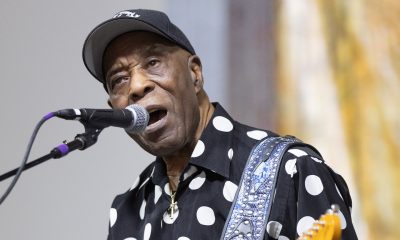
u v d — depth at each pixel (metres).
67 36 9.64
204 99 5.52
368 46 8.96
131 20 5.26
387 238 8.70
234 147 5.34
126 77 5.30
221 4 9.28
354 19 9.02
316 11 9.12
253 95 9.16
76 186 9.42
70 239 9.37
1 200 4.36
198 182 5.23
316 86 9.05
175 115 5.20
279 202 4.98
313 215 4.88
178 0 9.33
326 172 5.07
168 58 5.29
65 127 9.54
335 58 9.03
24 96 9.63
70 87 9.58
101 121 4.66
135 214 5.66
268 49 9.18
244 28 9.23
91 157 9.43
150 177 5.62
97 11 9.61
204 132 5.33
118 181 9.34
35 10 9.73
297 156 5.11
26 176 9.51
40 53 9.66
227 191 5.14
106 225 9.33
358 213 8.77
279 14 9.20
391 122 8.82
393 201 8.72
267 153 5.18
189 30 9.27
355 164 8.86
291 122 9.06
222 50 9.23
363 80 8.93
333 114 8.98
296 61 9.11
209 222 5.07
